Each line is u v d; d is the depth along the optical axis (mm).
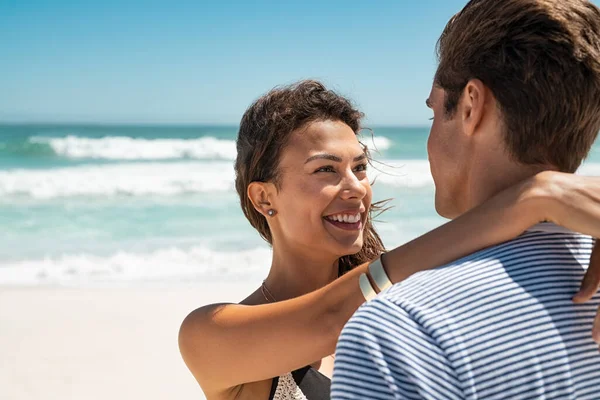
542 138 1398
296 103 2244
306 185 2217
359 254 2658
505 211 1407
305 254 2312
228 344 1959
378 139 44625
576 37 1360
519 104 1388
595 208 1301
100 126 58562
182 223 16156
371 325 1263
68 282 10539
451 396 1184
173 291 9852
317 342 1798
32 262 12039
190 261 12078
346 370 1252
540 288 1309
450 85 1528
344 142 2238
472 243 1462
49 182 21562
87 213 17516
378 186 21312
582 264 1386
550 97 1369
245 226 15664
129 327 8141
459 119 1533
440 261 1509
